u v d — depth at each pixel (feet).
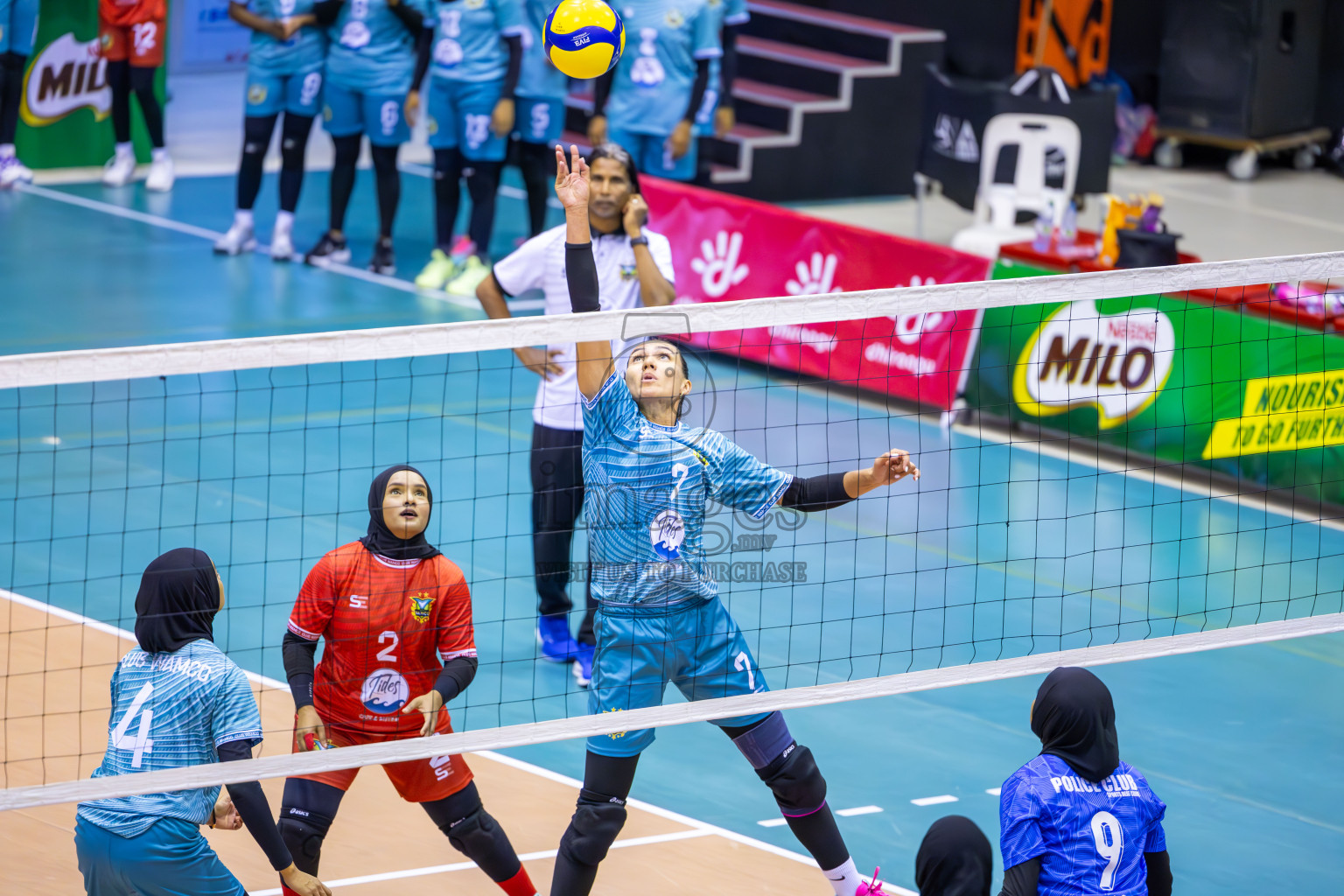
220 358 48.16
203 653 49.88
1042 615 91.35
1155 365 115.34
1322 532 105.50
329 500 103.40
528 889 56.95
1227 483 113.19
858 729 77.56
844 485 56.24
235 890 50.39
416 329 49.78
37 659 78.95
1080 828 47.75
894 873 63.57
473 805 55.67
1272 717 81.25
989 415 123.75
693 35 153.99
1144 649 59.98
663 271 76.54
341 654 54.85
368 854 63.77
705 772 72.95
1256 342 111.04
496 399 126.11
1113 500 110.63
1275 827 69.51
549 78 154.71
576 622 86.99
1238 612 92.63
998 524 105.81
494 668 81.15
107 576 90.07
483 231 156.46
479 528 99.91
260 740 49.75
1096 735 48.70
